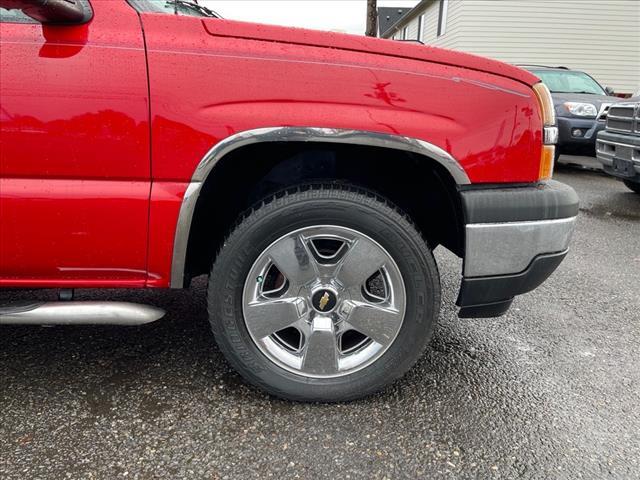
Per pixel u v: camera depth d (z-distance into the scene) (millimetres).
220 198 1995
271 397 1969
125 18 1575
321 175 2053
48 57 1514
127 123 1567
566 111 7230
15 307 1743
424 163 1862
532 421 1874
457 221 1884
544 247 1813
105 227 1635
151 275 1743
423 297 1801
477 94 1709
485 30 14492
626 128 5531
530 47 14594
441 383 2107
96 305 1777
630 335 2609
